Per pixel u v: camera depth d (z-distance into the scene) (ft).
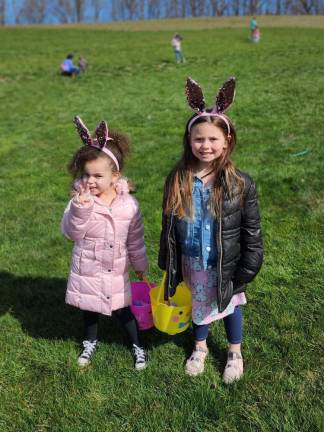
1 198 20.76
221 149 8.34
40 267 14.52
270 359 9.95
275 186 18.93
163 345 10.69
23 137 32.53
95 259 9.52
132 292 11.60
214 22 141.59
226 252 8.57
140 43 89.04
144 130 31.73
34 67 65.10
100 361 10.22
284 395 8.99
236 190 8.34
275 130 27.84
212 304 9.37
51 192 21.22
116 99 43.70
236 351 9.89
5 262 14.88
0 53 77.41
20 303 12.65
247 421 8.52
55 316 12.00
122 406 9.04
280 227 15.62
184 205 8.64
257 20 139.54
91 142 9.11
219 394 9.16
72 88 50.96
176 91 45.21
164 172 22.43
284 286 12.49
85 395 9.32
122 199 9.41
